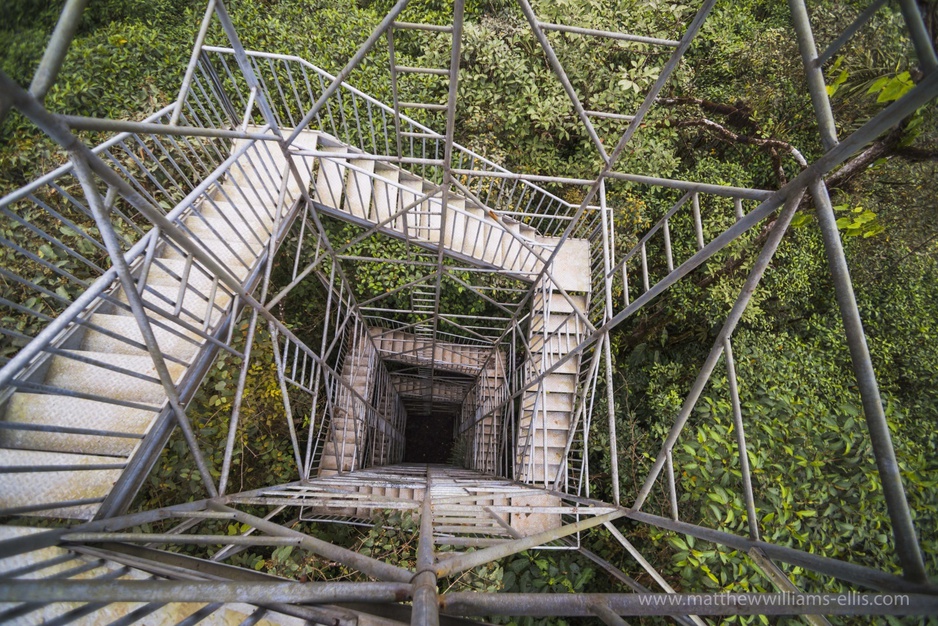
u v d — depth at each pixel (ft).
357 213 17.10
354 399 24.49
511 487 16.62
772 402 15.19
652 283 24.62
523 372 25.18
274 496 10.52
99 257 15.10
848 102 16.10
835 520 12.31
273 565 13.60
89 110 19.38
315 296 25.09
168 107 11.82
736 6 27.68
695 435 15.72
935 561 10.77
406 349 30.68
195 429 14.97
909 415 14.69
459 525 13.56
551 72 23.31
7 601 3.48
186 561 6.22
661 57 24.86
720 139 26.43
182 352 10.96
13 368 5.85
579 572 16.90
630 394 22.58
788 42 22.80
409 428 42.91
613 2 24.82
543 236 22.22
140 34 21.88
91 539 6.24
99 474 8.50
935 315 18.26
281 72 22.95
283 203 14.82
